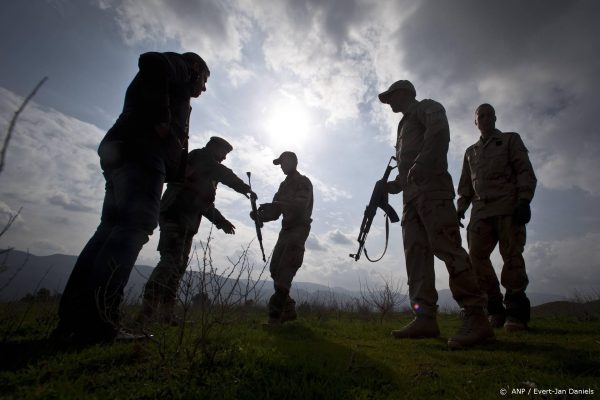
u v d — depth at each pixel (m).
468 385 1.86
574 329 4.16
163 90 2.49
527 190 4.30
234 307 2.15
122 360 1.96
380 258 4.21
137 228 2.44
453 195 3.37
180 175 2.96
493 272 4.72
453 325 5.04
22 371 1.73
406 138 3.76
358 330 4.12
